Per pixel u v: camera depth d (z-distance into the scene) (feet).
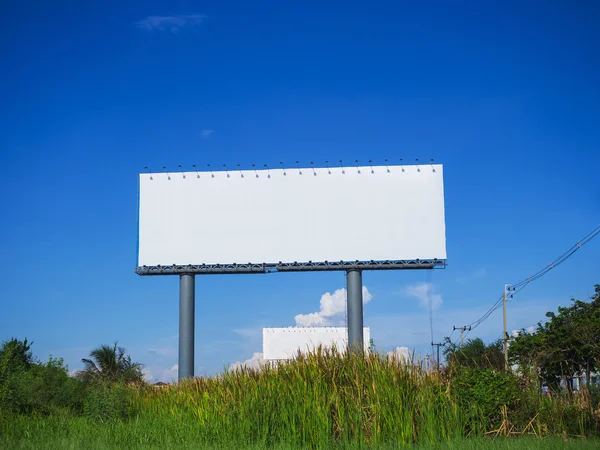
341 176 153.38
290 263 152.15
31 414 79.77
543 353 89.81
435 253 150.10
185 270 153.89
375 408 55.06
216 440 58.13
